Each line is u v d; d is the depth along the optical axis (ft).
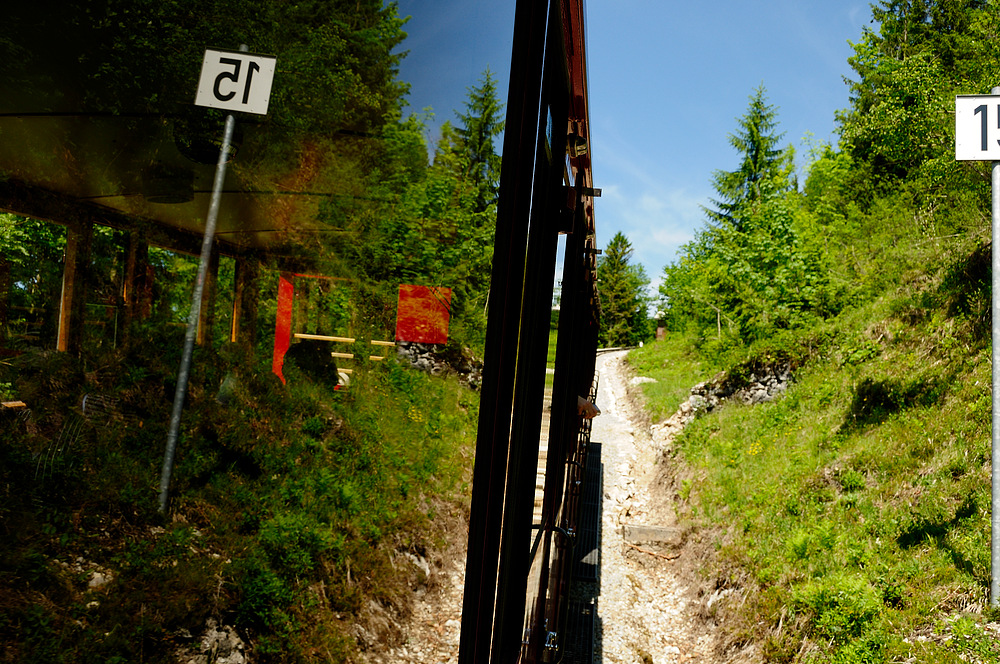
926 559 15.93
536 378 5.89
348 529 2.05
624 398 64.13
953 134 27.48
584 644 18.71
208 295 1.58
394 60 2.22
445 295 2.77
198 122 1.52
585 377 16.98
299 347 1.87
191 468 1.54
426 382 2.65
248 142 1.63
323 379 1.96
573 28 6.48
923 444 21.08
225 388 1.60
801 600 16.80
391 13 2.17
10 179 1.25
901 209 44.04
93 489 1.33
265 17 1.68
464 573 3.14
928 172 29.32
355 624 2.01
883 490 20.16
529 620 7.47
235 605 1.59
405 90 2.30
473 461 3.28
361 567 2.12
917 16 52.03
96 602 1.32
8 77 1.26
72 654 1.26
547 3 4.87
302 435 1.86
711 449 32.78
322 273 1.94
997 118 14.20
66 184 1.29
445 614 2.74
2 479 1.22
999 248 13.88
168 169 1.45
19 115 1.26
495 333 3.66
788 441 29.01
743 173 92.94
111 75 1.37
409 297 2.44
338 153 1.95
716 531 24.79
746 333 44.57
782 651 16.01
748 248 47.21
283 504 1.78
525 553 5.50
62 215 1.31
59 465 1.30
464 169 2.97
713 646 18.94
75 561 1.30
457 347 2.97
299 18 1.79
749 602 18.93
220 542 1.58
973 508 16.83
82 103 1.33
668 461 36.60
